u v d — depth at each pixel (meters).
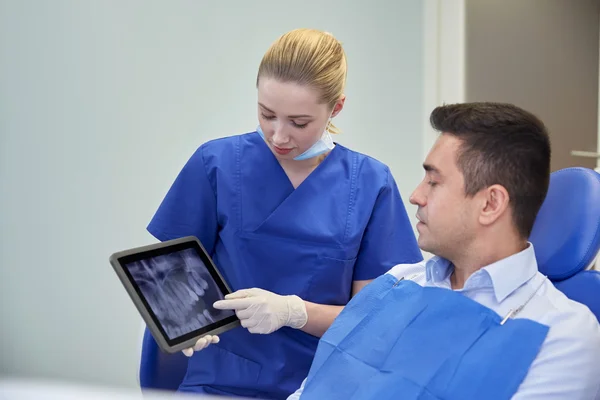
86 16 2.54
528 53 2.66
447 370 1.08
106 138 2.60
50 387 0.51
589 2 2.79
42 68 2.60
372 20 2.54
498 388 1.03
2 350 2.78
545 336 1.06
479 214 1.12
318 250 1.49
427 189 1.15
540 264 1.25
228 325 1.37
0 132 2.66
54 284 2.71
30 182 2.68
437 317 1.14
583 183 1.23
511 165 1.09
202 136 2.56
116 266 1.22
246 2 2.50
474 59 2.53
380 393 1.12
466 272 1.18
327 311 1.46
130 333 2.68
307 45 1.33
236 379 1.50
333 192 1.52
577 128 2.85
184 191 1.55
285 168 1.52
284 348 1.49
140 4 2.52
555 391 1.03
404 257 1.57
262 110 1.38
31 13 2.57
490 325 1.09
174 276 1.33
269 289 1.52
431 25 2.52
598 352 1.07
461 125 1.12
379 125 2.59
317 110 1.36
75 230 2.67
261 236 1.51
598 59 2.84
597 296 1.20
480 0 2.52
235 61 2.53
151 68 2.54
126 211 2.62
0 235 2.72
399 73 2.56
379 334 1.21
